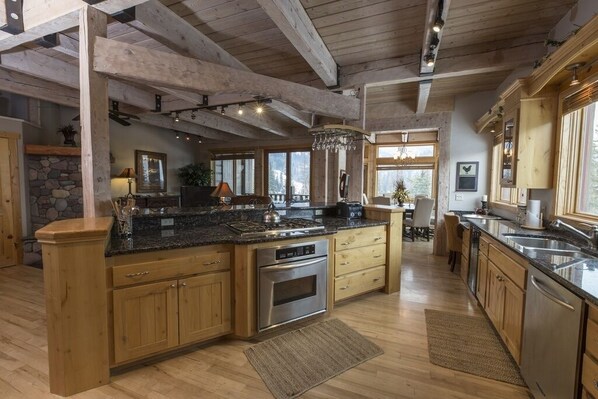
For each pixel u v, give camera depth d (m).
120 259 2.00
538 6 2.66
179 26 2.73
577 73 2.36
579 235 2.24
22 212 4.78
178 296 2.22
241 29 2.94
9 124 4.61
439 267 4.68
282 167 8.20
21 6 2.42
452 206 5.32
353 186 4.13
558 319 1.54
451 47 3.40
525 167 3.00
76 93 4.77
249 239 2.42
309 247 2.76
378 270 3.51
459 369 2.14
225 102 4.64
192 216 2.96
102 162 2.28
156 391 1.91
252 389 1.93
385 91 5.00
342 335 2.60
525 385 1.98
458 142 5.25
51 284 1.81
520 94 2.99
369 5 2.59
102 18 2.25
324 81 3.72
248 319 2.44
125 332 2.03
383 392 1.91
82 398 1.84
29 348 2.36
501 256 2.46
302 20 2.64
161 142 7.86
